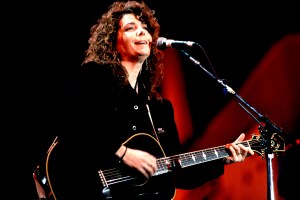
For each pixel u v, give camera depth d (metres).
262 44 9.80
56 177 4.18
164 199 4.66
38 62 7.61
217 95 10.05
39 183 4.32
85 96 4.47
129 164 4.42
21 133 7.41
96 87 4.59
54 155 4.22
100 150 4.42
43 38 7.64
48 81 7.64
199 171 5.27
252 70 9.87
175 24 9.33
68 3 7.81
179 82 10.05
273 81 9.88
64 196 4.16
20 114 7.45
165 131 5.25
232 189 9.45
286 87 9.81
